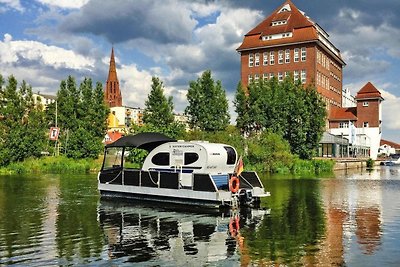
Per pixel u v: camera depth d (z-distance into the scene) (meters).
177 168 23.31
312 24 89.38
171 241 13.63
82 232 15.01
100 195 25.20
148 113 58.19
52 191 28.06
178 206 21.52
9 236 14.25
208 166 22.42
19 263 11.09
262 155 53.16
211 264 11.02
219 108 59.06
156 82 57.69
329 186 32.78
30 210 19.88
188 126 60.38
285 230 15.37
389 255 11.85
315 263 11.09
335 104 108.00
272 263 11.09
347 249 12.52
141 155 50.28
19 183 34.22
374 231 15.13
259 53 94.00
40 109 67.69
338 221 17.14
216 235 14.55
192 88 59.25
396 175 48.59
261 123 60.31
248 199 21.62
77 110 69.75
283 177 43.56
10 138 54.44
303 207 21.12
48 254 11.95
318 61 91.75
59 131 67.12
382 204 22.14
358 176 46.31
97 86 71.38
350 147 84.56
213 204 20.72
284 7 95.56
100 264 11.01
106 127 72.88
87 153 57.81
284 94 61.41
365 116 98.50
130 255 11.88
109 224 16.56
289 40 90.31
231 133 56.84
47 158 56.22
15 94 60.78
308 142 61.25
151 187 22.86
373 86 98.56
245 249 12.56
